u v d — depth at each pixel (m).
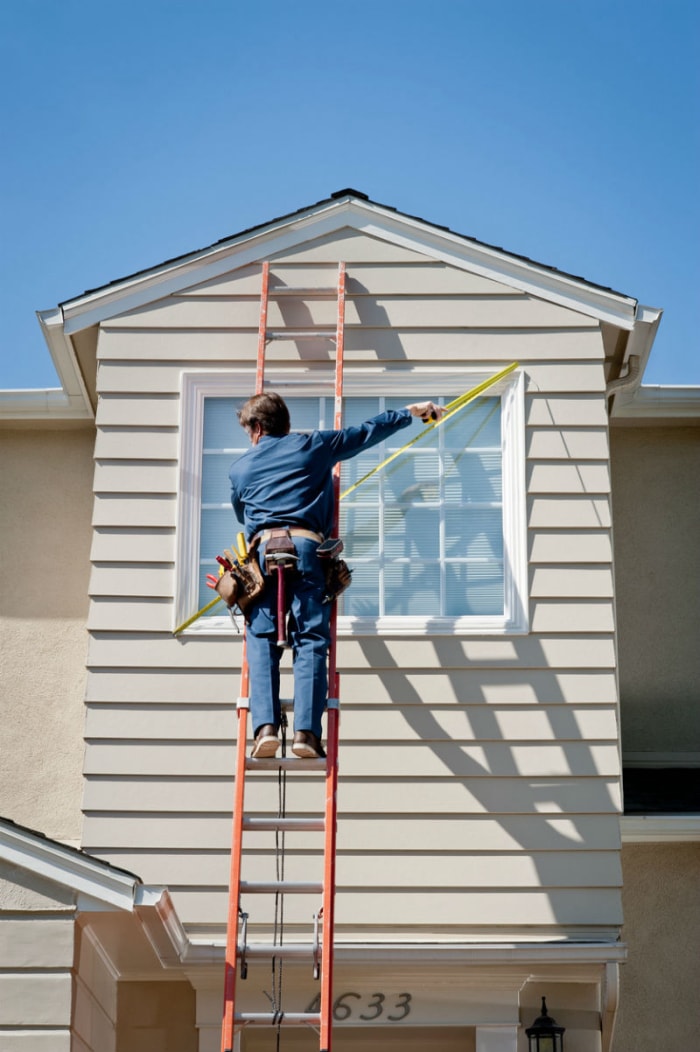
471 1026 7.79
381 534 8.50
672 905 8.82
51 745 9.28
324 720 8.06
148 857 7.86
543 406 8.56
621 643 10.02
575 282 8.68
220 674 8.15
